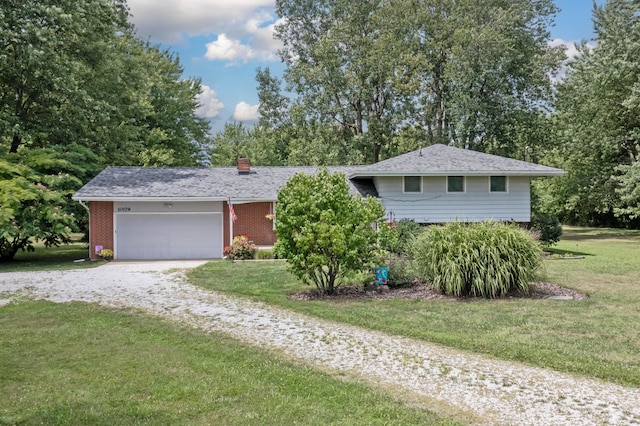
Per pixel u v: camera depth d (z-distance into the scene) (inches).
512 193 909.2
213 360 263.9
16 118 821.2
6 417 188.5
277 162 1878.7
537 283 511.2
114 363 257.6
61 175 818.2
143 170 978.7
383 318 367.9
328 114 1528.1
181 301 439.8
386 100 1535.4
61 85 824.3
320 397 211.6
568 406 204.4
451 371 250.5
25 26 765.9
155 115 1421.0
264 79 1683.1
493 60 1259.8
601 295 452.8
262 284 530.6
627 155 1203.2
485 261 449.1
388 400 209.3
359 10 1471.5
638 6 1100.5
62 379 232.4
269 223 907.4
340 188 476.7
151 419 187.8
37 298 456.1
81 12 848.3
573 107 1259.2
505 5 1357.0
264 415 191.8
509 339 308.0
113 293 482.3
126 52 1125.1
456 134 1343.5
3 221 706.8
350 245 461.1
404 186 903.7
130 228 866.1
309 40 1614.2
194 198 850.8
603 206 1315.2
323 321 362.9
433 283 470.3
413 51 1464.1
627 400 211.8
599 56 1157.1
